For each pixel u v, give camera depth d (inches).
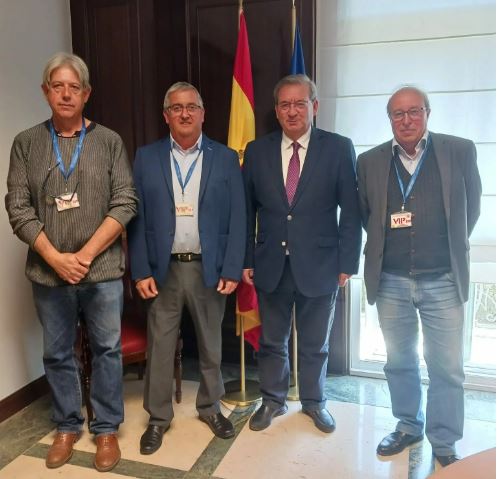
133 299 114.4
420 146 76.3
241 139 102.3
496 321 108.0
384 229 78.5
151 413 89.5
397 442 85.7
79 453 86.7
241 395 106.7
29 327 104.7
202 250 84.4
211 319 89.0
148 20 112.1
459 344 78.3
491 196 96.7
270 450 87.0
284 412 99.4
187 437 91.6
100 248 78.0
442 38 96.2
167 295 86.7
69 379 85.8
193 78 114.2
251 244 91.5
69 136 78.5
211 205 84.5
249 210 90.7
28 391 104.7
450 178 74.5
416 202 76.1
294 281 87.3
